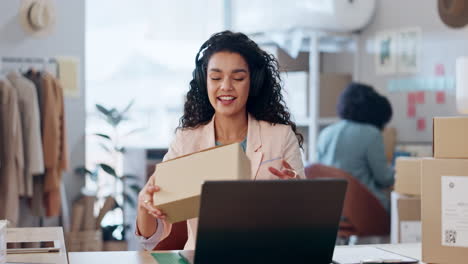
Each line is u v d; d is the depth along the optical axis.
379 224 4.25
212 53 2.03
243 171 1.63
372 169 4.48
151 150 5.58
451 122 1.81
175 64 6.90
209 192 1.45
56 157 4.82
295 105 5.62
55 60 5.20
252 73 2.09
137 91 7.03
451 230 1.81
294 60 5.62
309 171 4.30
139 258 1.86
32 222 5.15
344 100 4.58
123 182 5.46
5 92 4.56
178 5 6.80
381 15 5.66
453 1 4.94
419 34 5.30
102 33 6.81
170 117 7.10
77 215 5.11
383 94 5.68
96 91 7.04
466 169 1.79
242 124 2.16
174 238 2.21
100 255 1.91
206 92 2.16
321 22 5.47
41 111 4.84
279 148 2.12
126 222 5.76
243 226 1.51
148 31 6.81
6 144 4.54
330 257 1.63
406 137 5.45
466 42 4.85
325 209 1.58
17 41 5.25
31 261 1.78
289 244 1.57
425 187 1.84
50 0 5.31
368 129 4.48
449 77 5.01
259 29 5.60
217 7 6.79
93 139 7.14
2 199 4.54
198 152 1.65
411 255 1.99
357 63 5.86
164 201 1.66
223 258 1.53
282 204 1.52
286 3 5.45
